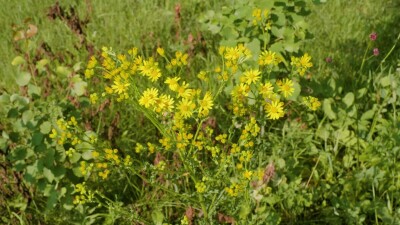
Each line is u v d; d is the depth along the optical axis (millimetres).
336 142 650
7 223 599
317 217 589
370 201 583
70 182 598
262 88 448
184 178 600
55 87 731
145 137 698
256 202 574
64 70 672
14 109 578
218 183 510
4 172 602
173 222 591
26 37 695
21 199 613
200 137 465
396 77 635
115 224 584
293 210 582
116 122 642
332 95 677
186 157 467
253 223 525
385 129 620
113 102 725
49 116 571
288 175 611
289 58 669
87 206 578
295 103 689
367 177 587
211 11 805
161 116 467
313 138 688
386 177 593
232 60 452
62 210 597
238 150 450
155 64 446
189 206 526
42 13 971
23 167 572
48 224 600
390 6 978
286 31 634
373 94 688
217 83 751
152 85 713
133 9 981
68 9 976
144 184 603
